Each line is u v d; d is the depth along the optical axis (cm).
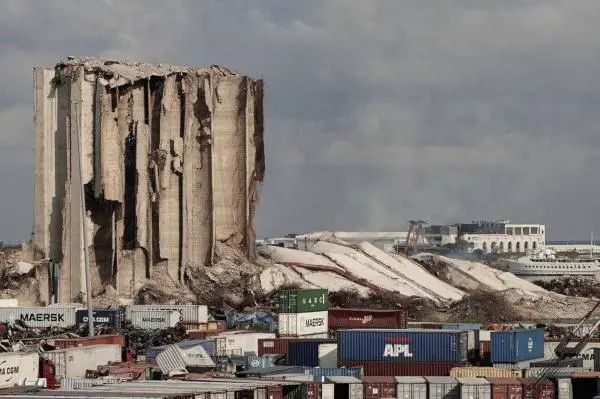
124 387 19162
